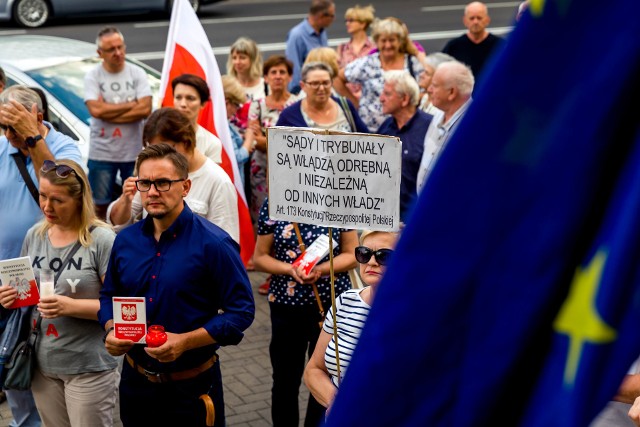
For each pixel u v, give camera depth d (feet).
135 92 25.76
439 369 3.02
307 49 35.86
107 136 25.55
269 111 26.16
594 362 2.76
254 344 22.15
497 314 2.93
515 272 2.91
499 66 2.87
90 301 13.99
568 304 2.84
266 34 63.67
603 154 2.82
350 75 27.76
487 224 2.93
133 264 13.19
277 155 12.51
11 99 15.88
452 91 20.81
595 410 2.77
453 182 2.95
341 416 3.12
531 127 2.87
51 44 29.45
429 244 2.99
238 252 13.47
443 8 73.31
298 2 75.56
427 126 22.21
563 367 2.82
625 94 2.78
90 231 14.38
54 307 13.76
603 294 2.75
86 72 27.73
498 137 2.89
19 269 14.10
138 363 13.29
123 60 25.58
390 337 3.04
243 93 26.27
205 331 12.92
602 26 2.77
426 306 3.00
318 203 12.34
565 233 2.86
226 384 20.08
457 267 2.96
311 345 16.43
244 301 13.23
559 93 2.83
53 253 14.37
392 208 11.96
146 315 13.08
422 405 3.05
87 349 14.35
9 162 16.35
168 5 64.64
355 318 12.03
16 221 16.25
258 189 26.43
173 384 13.25
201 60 20.95
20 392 16.30
